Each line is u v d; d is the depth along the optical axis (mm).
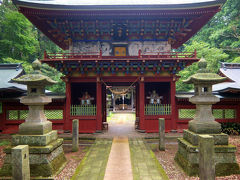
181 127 13867
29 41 30250
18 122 13953
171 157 8750
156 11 11977
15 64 17016
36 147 6566
